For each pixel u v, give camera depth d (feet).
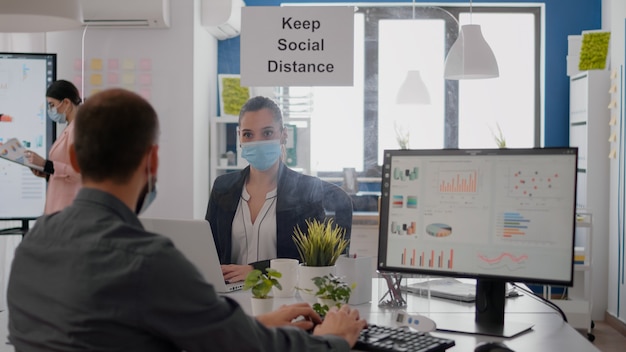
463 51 14.70
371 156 20.07
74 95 13.84
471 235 6.48
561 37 20.25
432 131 20.57
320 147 19.49
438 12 20.52
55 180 13.39
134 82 16.25
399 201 6.87
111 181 4.42
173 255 4.16
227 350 4.34
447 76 15.29
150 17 15.78
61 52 16.16
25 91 14.70
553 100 20.34
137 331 4.14
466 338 6.10
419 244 6.73
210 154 17.90
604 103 18.63
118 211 4.41
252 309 7.06
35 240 4.47
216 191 9.88
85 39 16.16
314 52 9.49
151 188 4.71
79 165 4.47
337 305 6.66
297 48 9.49
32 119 14.71
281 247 9.58
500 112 20.67
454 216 6.57
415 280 8.30
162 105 16.28
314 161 18.98
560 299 18.16
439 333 6.28
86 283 4.12
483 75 15.48
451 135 20.56
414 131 20.45
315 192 9.68
